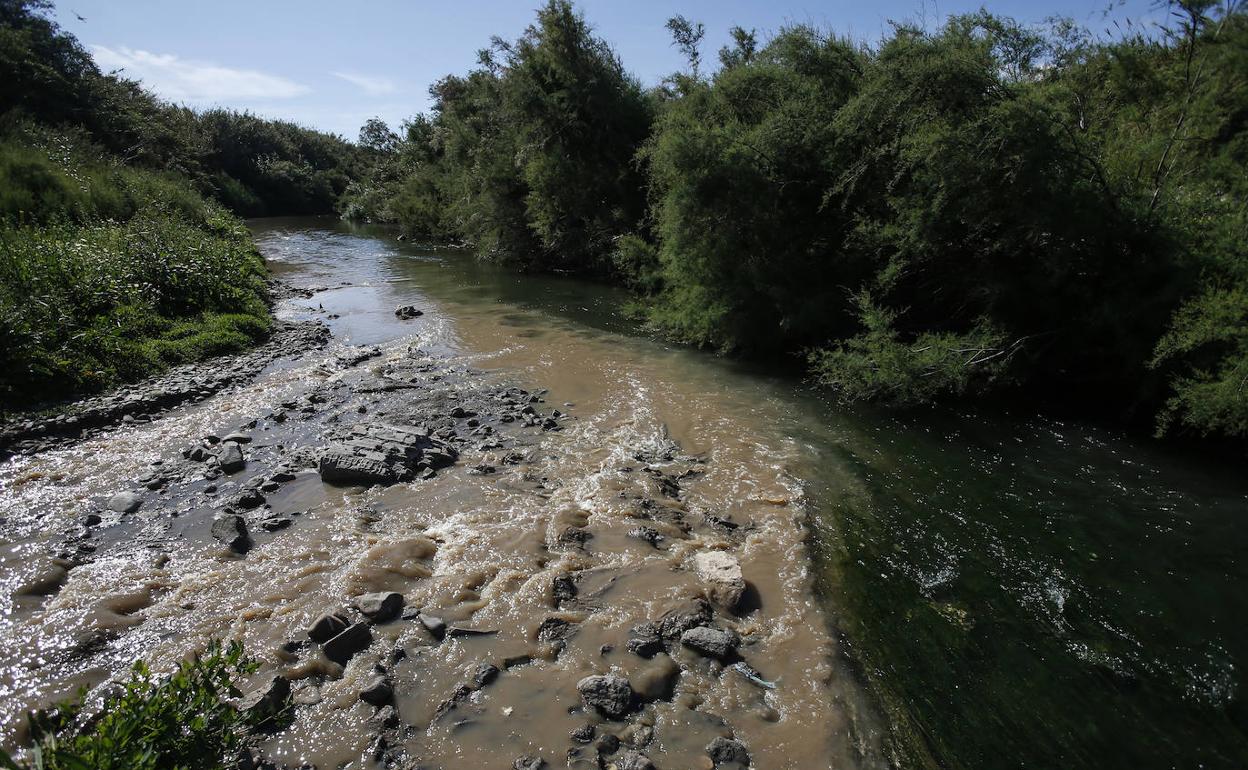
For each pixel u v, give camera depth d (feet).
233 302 55.67
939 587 20.93
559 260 92.12
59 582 20.27
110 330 41.52
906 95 35.83
